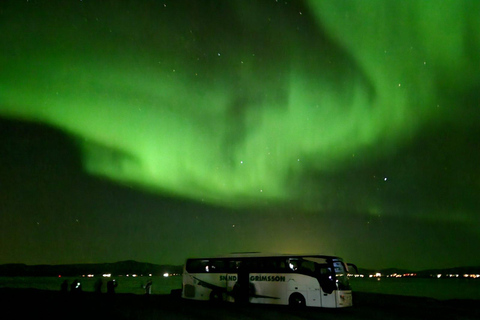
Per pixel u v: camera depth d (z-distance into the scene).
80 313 15.00
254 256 21.83
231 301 21.56
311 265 20.03
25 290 25.84
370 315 17.95
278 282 20.52
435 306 22.81
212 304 21.33
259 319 15.41
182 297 23.33
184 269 23.69
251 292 21.09
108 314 15.11
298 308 19.70
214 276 22.48
